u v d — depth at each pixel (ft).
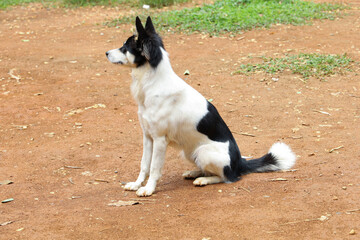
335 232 13.44
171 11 50.16
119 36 43.98
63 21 51.19
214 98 29.01
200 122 17.20
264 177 18.16
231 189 17.02
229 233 13.65
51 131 24.77
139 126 25.44
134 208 15.78
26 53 39.37
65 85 32.12
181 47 39.55
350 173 17.89
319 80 31.04
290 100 28.17
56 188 18.08
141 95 17.06
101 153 21.84
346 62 33.58
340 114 25.68
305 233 13.47
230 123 25.34
